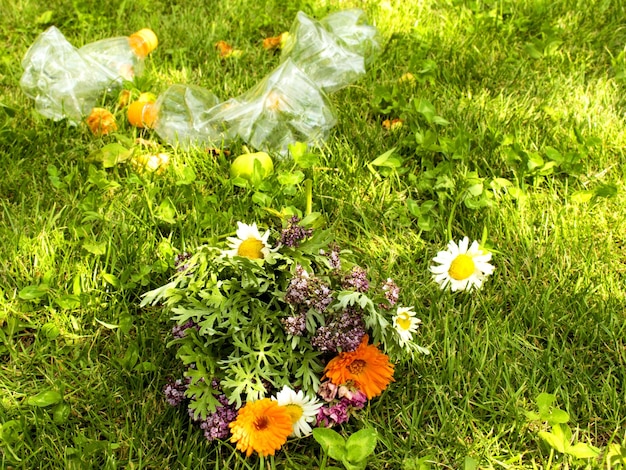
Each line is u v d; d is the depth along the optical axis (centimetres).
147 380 80
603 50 133
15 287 90
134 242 93
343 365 73
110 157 104
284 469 73
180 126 110
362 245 95
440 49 133
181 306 75
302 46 124
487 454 74
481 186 98
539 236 96
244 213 98
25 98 122
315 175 103
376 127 113
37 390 80
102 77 121
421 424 77
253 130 109
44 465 73
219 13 149
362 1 153
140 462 72
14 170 105
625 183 103
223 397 73
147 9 151
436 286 89
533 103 119
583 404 78
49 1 156
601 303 88
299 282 74
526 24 140
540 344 84
